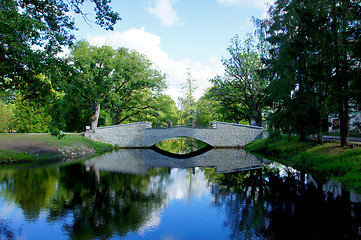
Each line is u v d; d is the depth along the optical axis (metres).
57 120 12.84
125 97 34.25
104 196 10.09
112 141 30.80
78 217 7.76
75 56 26.92
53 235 6.51
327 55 12.11
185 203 9.23
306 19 12.76
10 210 8.30
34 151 19.55
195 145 41.41
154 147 33.12
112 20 11.44
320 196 9.74
